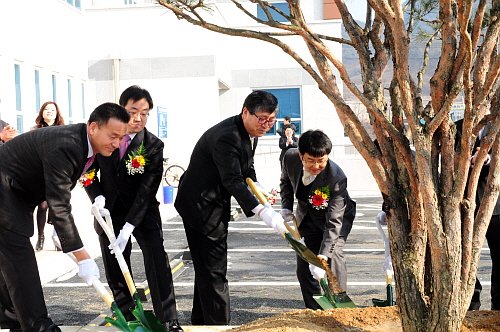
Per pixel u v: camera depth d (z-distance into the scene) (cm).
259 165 1916
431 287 282
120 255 350
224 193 380
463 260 267
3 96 1134
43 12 1327
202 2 266
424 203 260
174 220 1125
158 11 1755
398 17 253
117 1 1928
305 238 433
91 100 1777
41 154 310
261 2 265
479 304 428
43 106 685
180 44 1758
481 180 422
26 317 321
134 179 400
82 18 1570
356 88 263
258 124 357
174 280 604
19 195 322
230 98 2100
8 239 319
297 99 2077
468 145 257
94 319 436
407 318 275
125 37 1772
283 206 448
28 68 1245
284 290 552
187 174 384
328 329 310
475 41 246
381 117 268
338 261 416
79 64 1541
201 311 410
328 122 2058
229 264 682
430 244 263
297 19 258
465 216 268
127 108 378
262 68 2078
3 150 323
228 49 2078
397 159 280
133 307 419
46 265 614
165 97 1769
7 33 1155
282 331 293
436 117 257
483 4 238
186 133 1770
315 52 286
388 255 386
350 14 299
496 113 262
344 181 407
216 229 377
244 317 463
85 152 312
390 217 282
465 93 249
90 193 402
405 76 255
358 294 531
